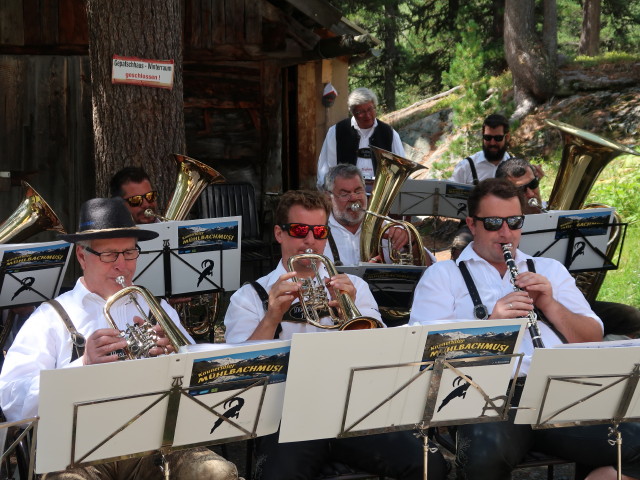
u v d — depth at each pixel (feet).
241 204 27.86
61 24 27.30
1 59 26.40
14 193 26.96
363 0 67.92
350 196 16.65
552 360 10.14
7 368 10.94
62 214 27.35
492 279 13.55
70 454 8.95
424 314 13.50
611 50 81.97
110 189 17.10
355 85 81.25
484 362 10.30
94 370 8.68
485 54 62.85
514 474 15.24
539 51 54.13
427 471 11.14
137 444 9.38
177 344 10.26
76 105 27.09
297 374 9.59
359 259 16.98
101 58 18.29
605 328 17.16
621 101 50.37
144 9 18.17
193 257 15.52
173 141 18.92
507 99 57.06
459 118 56.85
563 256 16.70
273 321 11.77
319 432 10.05
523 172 18.38
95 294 11.50
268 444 11.42
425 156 59.62
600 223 16.60
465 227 20.38
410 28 78.13
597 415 10.73
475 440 11.43
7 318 14.64
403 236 16.65
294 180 32.27
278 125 29.71
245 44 28.86
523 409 10.57
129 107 18.37
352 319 10.79
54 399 8.61
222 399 9.59
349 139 26.21
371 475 11.40
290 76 31.68
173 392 9.19
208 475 10.12
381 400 10.12
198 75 28.71
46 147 27.02
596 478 11.64
